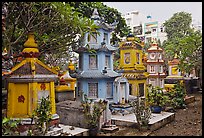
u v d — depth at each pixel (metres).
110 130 9.12
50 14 8.20
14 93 7.56
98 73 12.05
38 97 7.57
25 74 7.48
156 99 12.45
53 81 8.03
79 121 9.16
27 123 7.22
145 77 14.43
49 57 15.12
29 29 7.78
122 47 14.63
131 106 12.05
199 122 11.45
